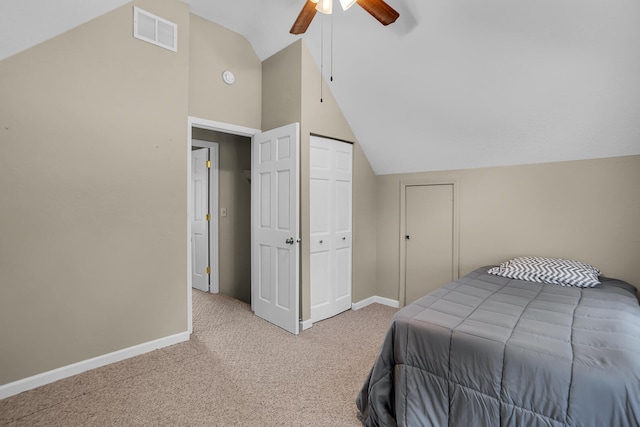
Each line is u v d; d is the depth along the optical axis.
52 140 2.05
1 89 1.88
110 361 2.31
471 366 1.41
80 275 2.17
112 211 2.30
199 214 4.24
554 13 1.90
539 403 1.24
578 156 2.58
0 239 1.89
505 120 2.60
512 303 1.90
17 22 1.80
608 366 1.18
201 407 1.84
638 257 2.38
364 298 3.73
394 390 1.65
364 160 3.69
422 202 3.50
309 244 3.05
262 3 2.70
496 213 3.02
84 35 2.15
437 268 3.41
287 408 1.84
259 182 3.24
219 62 3.01
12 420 1.71
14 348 1.94
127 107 2.36
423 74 2.61
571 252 2.65
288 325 2.93
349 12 2.47
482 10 2.06
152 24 2.47
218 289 4.14
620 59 1.94
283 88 3.09
